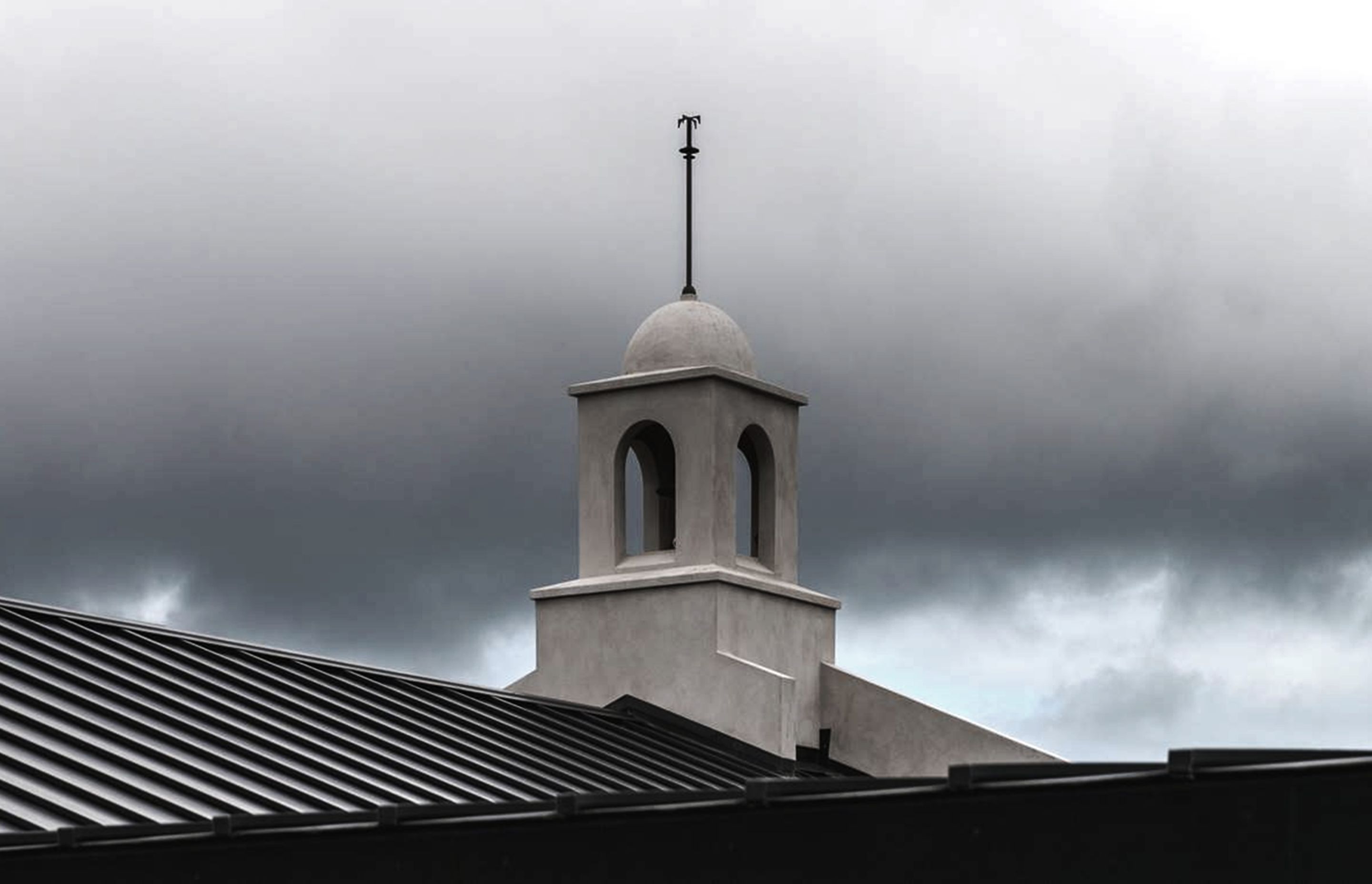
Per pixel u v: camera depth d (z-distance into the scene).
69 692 35.62
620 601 54.50
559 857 21.86
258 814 24.00
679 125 59.19
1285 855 18.77
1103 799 19.56
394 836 22.64
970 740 53.88
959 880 20.05
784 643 55.16
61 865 24.09
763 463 57.19
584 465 56.56
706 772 48.31
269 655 43.75
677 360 56.56
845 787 20.81
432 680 47.62
